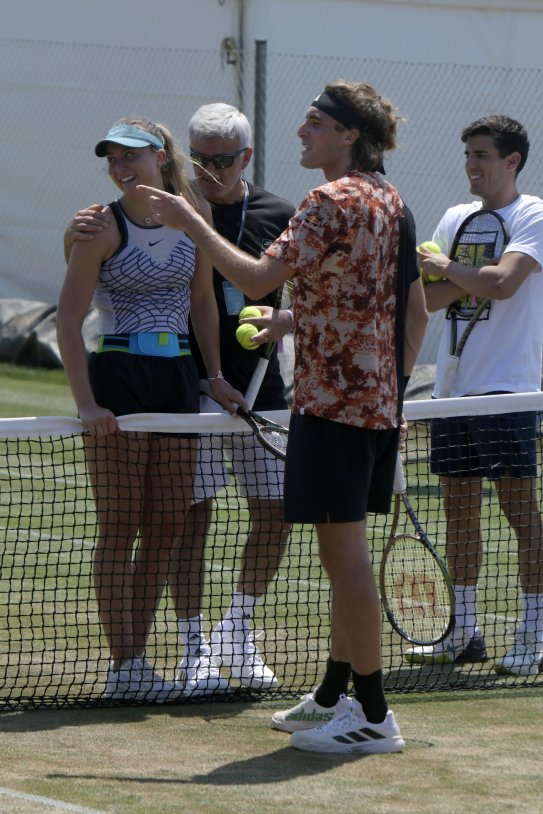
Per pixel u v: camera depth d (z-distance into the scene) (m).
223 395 16.45
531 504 18.38
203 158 16.97
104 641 18.33
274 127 49.88
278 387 18.19
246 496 17.73
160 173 15.73
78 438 38.28
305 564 24.41
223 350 17.58
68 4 55.06
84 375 15.35
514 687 16.73
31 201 56.69
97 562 15.94
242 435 17.03
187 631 16.78
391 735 13.82
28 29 55.94
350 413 13.24
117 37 54.28
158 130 15.76
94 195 55.59
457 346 18.62
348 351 13.23
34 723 14.70
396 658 18.38
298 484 13.40
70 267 15.37
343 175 13.73
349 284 13.15
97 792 12.27
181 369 16.03
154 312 15.80
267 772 13.04
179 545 17.11
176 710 15.54
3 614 19.61
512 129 18.52
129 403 15.74
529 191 44.38
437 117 46.91
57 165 56.06
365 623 13.55
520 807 12.02
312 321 13.32
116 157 15.41
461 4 46.66
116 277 15.52
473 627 18.34
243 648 16.70
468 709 15.66
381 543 25.42
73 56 55.06
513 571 23.81
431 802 12.13
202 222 13.36
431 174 47.16
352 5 48.72
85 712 15.28
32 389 49.06
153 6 53.38
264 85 47.28
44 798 12.03
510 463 18.08
